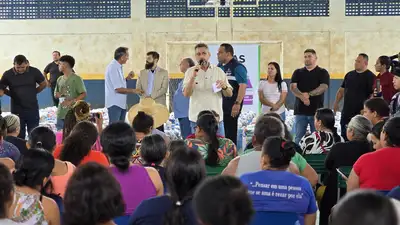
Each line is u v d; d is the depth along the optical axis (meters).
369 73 9.33
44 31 15.60
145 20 15.68
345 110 9.50
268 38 15.58
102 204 2.44
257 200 3.42
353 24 15.46
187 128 9.67
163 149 4.20
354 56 15.49
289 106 15.36
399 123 4.11
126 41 15.70
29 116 9.60
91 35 15.69
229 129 8.38
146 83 10.12
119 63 10.12
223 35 15.55
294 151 3.48
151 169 3.81
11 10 15.51
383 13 15.42
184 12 15.62
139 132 5.29
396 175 4.07
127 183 3.66
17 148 5.30
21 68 9.40
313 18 15.52
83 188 2.44
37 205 3.19
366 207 1.74
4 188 2.83
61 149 4.57
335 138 5.68
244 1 15.55
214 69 7.81
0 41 15.53
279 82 9.70
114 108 10.11
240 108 8.23
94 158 4.53
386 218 1.72
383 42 15.45
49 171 3.45
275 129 4.42
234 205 2.09
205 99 7.81
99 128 6.98
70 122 6.25
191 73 7.78
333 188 5.15
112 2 15.65
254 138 4.49
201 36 15.61
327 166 5.20
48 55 15.62
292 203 3.42
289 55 15.62
